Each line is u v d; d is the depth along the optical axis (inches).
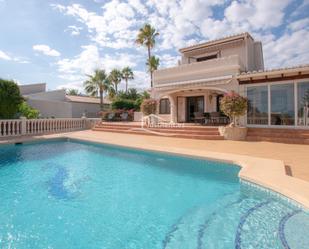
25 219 224.8
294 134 596.7
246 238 183.2
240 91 731.4
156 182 337.4
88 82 1777.8
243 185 290.5
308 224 200.5
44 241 185.6
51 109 1333.7
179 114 1057.5
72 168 419.8
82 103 1667.1
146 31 1711.4
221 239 184.5
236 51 925.8
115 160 475.5
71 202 269.6
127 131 843.4
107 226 211.5
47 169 413.4
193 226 208.7
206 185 319.3
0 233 198.2
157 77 995.9
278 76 661.3
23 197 284.4
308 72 612.1
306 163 364.5
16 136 703.7
